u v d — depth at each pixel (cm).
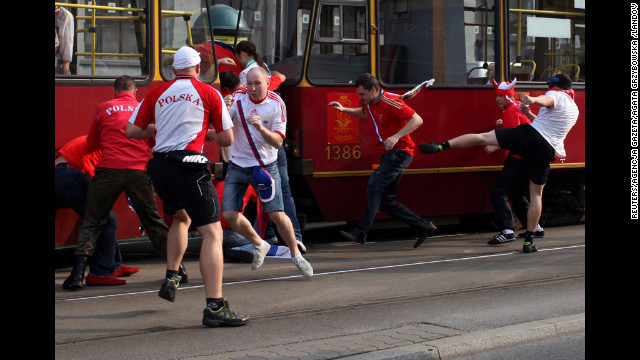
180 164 922
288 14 1527
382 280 1212
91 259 1195
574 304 1039
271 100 1159
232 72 1383
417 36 1595
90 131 1173
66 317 984
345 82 1532
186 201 927
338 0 1520
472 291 1130
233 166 1168
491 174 1698
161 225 1199
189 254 1480
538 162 1433
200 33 1413
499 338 868
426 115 1600
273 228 1478
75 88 1285
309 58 1501
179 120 935
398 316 979
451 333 880
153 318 980
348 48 1532
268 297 1095
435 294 1111
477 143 1475
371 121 1474
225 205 1159
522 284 1177
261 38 1551
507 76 1684
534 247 1462
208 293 934
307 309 1021
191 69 959
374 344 829
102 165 1157
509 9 1681
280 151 1406
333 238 1698
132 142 1164
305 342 842
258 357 781
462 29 1636
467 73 1642
